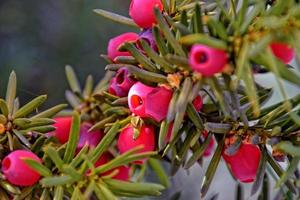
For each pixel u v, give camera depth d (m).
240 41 0.25
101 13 0.30
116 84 0.28
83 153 0.27
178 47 0.26
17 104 0.29
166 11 0.28
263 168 0.27
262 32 0.25
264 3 0.27
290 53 0.25
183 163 0.30
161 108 0.27
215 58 0.25
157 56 0.27
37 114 0.29
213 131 0.27
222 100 0.26
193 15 0.26
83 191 0.27
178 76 0.26
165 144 0.28
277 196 0.31
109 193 0.26
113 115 0.29
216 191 0.41
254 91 0.25
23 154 0.27
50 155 0.27
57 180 0.26
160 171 0.33
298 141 0.27
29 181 0.27
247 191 0.39
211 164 0.28
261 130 0.28
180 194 0.35
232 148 0.27
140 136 0.28
